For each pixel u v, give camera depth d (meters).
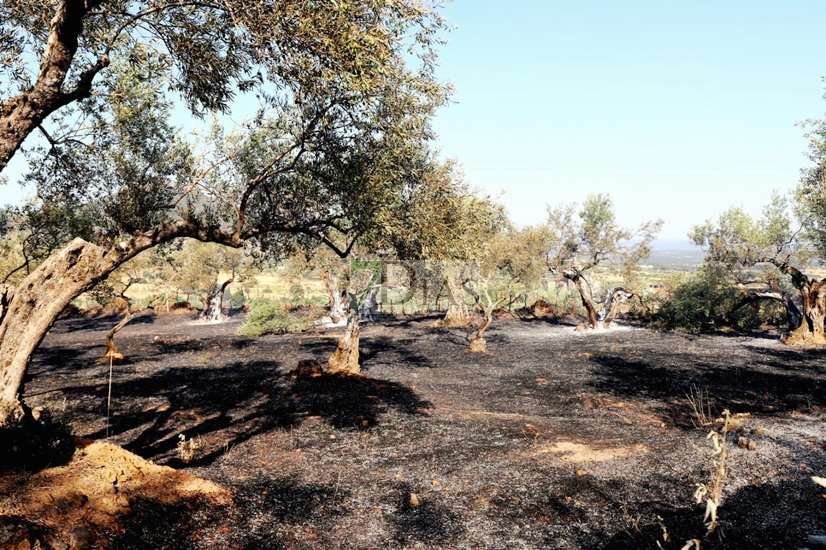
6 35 7.73
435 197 11.10
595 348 23.47
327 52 6.34
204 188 11.42
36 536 4.03
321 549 5.34
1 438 5.52
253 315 30.45
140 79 9.73
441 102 8.64
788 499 6.25
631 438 9.63
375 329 31.09
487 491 7.01
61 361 20.78
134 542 4.63
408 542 5.61
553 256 33.69
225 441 9.88
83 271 6.33
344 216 10.07
